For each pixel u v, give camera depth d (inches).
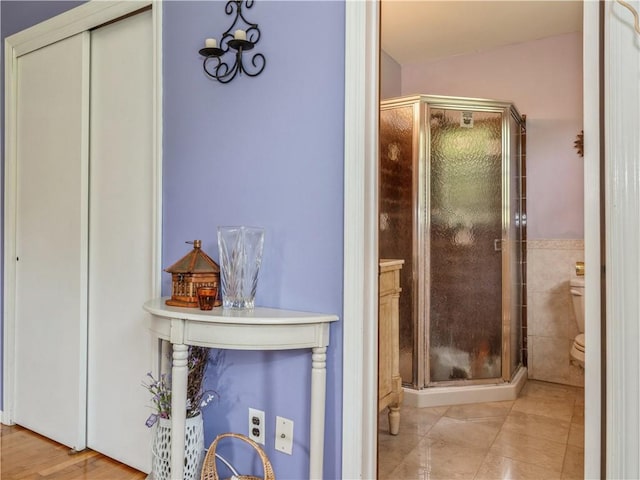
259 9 67.5
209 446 69.3
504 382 119.6
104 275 86.7
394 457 86.4
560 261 128.6
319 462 56.3
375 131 61.1
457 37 126.9
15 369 101.7
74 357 89.8
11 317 101.8
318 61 62.4
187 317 56.1
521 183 132.4
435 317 119.2
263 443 65.7
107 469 81.0
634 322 46.7
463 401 115.4
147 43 80.9
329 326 59.8
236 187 69.1
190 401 65.5
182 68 74.7
